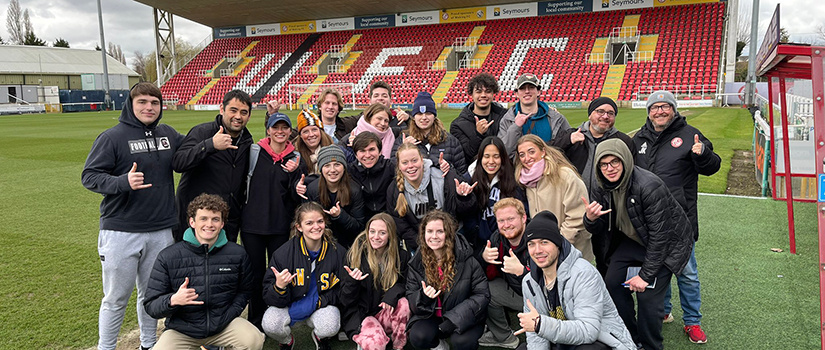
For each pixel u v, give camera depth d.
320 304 3.54
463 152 4.71
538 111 4.67
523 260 3.43
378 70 34.75
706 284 4.44
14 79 42.44
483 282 3.41
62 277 4.82
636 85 26.86
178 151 3.43
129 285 3.29
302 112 4.33
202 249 3.22
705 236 5.74
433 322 3.40
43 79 44.53
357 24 38.34
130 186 2.99
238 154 3.67
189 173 3.69
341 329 3.72
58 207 7.59
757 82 24.27
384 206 4.06
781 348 3.40
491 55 32.62
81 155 12.98
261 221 3.74
